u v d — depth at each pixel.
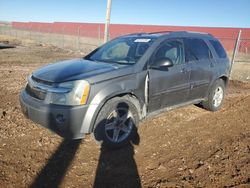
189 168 4.07
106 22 10.97
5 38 32.53
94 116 4.23
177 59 5.40
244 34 26.14
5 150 4.33
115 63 4.98
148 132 5.29
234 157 4.43
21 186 3.52
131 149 4.61
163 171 3.99
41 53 19.78
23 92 4.82
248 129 5.66
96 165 4.10
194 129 5.54
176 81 5.29
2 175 3.69
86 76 4.27
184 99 5.68
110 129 4.49
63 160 4.17
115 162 4.20
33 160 4.11
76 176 3.81
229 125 5.83
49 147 4.52
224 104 7.35
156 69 4.93
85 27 42.28
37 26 54.47
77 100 4.12
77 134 4.20
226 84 6.85
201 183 3.72
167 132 5.32
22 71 11.31
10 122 5.39
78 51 22.11
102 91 4.26
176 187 3.63
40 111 4.24
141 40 5.34
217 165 4.17
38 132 5.02
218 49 6.54
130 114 4.68
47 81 4.32
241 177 3.88
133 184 3.69
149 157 4.38
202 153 4.54
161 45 5.18
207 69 5.98
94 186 3.63
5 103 6.61
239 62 18.34
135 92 4.66
